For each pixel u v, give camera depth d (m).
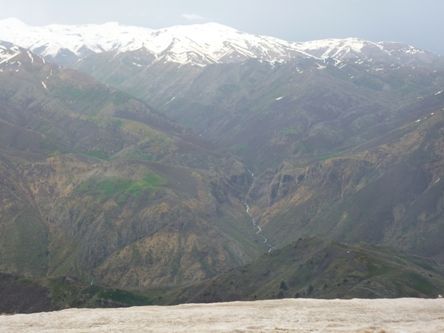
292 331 47.78
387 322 54.78
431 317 58.09
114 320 56.72
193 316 57.38
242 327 50.16
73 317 59.19
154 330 50.03
